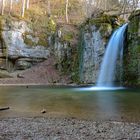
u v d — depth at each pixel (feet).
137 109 49.85
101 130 33.06
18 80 140.36
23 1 186.39
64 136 30.12
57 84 130.93
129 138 29.25
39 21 176.65
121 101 61.46
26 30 160.86
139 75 103.96
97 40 122.11
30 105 56.34
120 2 194.18
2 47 150.61
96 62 122.62
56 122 38.42
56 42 158.10
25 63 155.02
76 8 221.25
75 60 141.69
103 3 210.38
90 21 128.98
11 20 155.84
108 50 117.70
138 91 86.89
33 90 93.45
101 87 108.37
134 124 36.65
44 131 32.71
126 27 112.16
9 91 89.61
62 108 51.90
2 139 28.73
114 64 113.80
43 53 161.27
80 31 142.61
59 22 187.62
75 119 40.81
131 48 107.86
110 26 120.47
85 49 130.21
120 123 37.37
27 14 185.26
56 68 152.46
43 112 47.32
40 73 149.59
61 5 225.15
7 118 42.22
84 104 57.06
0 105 56.54
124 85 108.58
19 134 31.12
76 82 134.31
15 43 154.30
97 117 42.47
